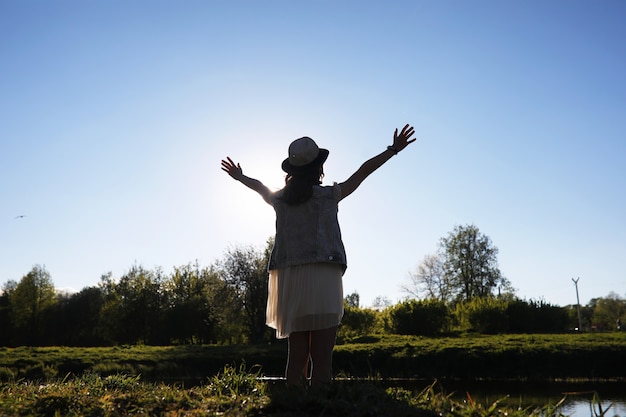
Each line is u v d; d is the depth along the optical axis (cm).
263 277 4719
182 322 5200
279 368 2855
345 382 417
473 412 374
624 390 1731
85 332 6875
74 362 2781
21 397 467
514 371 2402
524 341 3022
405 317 4253
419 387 1856
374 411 350
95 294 7375
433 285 6825
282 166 445
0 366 2612
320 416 347
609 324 10388
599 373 2306
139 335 5959
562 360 2403
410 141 446
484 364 2472
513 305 4534
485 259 6700
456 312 4731
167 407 414
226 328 5306
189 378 2614
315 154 437
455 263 6744
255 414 368
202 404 416
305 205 422
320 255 410
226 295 4722
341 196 431
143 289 5978
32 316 6938
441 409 376
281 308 418
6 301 7438
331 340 413
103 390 512
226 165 496
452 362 2517
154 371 2736
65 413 416
